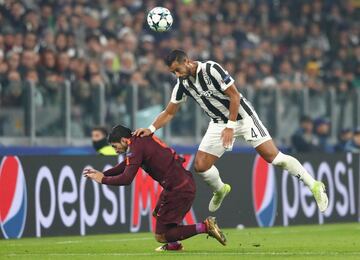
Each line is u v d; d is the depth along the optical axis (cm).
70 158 3684
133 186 3878
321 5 7462
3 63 4972
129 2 6456
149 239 3466
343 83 6731
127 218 3856
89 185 3738
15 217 3503
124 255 2691
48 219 3603
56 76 5119
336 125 5872
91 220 3734
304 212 4441
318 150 5669
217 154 3047
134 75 5481
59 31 5559
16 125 4694
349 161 4656
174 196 2734
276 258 2556
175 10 6500
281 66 6506
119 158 3859
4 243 3266
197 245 3139
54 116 4838
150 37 6278
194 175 4034
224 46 6525
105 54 5650
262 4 7138
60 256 2683
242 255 2658
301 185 4438
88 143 4966
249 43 6712
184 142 5228
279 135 5600
